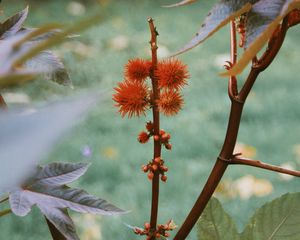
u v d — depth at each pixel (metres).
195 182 4.00
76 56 5.78
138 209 3.64
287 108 5.22
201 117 5.09
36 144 0.32
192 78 5.98
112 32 7.09
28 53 0.38
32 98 3.96
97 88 0.38
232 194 3.69
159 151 0.79
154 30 0.78
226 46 6.98
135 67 0.77
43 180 0.75
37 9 7.82
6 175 0.31
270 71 6.25
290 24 0.77
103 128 4.73
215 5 0.68
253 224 0.80
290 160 4.27
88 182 4.00
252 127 4.87
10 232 3.34
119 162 4.21
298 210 0.80
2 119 0.34
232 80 0.79
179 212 3.61
